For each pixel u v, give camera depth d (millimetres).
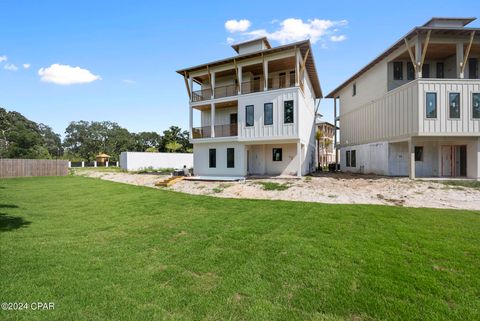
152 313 3312
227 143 20141
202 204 11008
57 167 28719
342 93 26828
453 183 13734
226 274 4418
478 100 15141
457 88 15086
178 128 47500
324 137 43656
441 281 4066
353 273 4355
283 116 17609
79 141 95125
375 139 19953
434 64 18328
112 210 10062
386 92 18406
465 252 5242
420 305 3447
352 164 24219
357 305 3459
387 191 12656
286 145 20406
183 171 21562
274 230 6984
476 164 15445
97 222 8211
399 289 3828
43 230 7289
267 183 15570
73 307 3434
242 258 5090
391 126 17766
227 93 21719
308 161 23219
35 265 4770
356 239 6098
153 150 44562
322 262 4812
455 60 17562
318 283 4051
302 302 3547
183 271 4555
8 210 10000
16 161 26250
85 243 6121
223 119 22234
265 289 3904
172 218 8648
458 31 14875
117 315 3270
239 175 19500
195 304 3521
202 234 6766
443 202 10766
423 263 4723
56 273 4445
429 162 17891
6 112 67250
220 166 20344
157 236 6652
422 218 8070
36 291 3830
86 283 4086
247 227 7348
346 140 25703
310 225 7391
